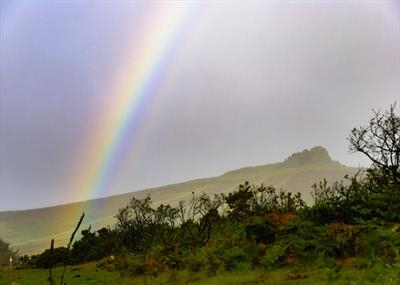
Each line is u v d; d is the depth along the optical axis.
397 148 17.61
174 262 16.47
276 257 13.26
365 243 12.38
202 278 13.38
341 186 18.44
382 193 16.52
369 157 18.25
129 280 15.34
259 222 16.05
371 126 18.23
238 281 11.96
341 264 11.75
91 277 17.45
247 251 14.30
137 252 21.39
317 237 13.59
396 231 13.16
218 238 17.67
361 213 15.25
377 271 10.43
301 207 20.44
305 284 10.48
